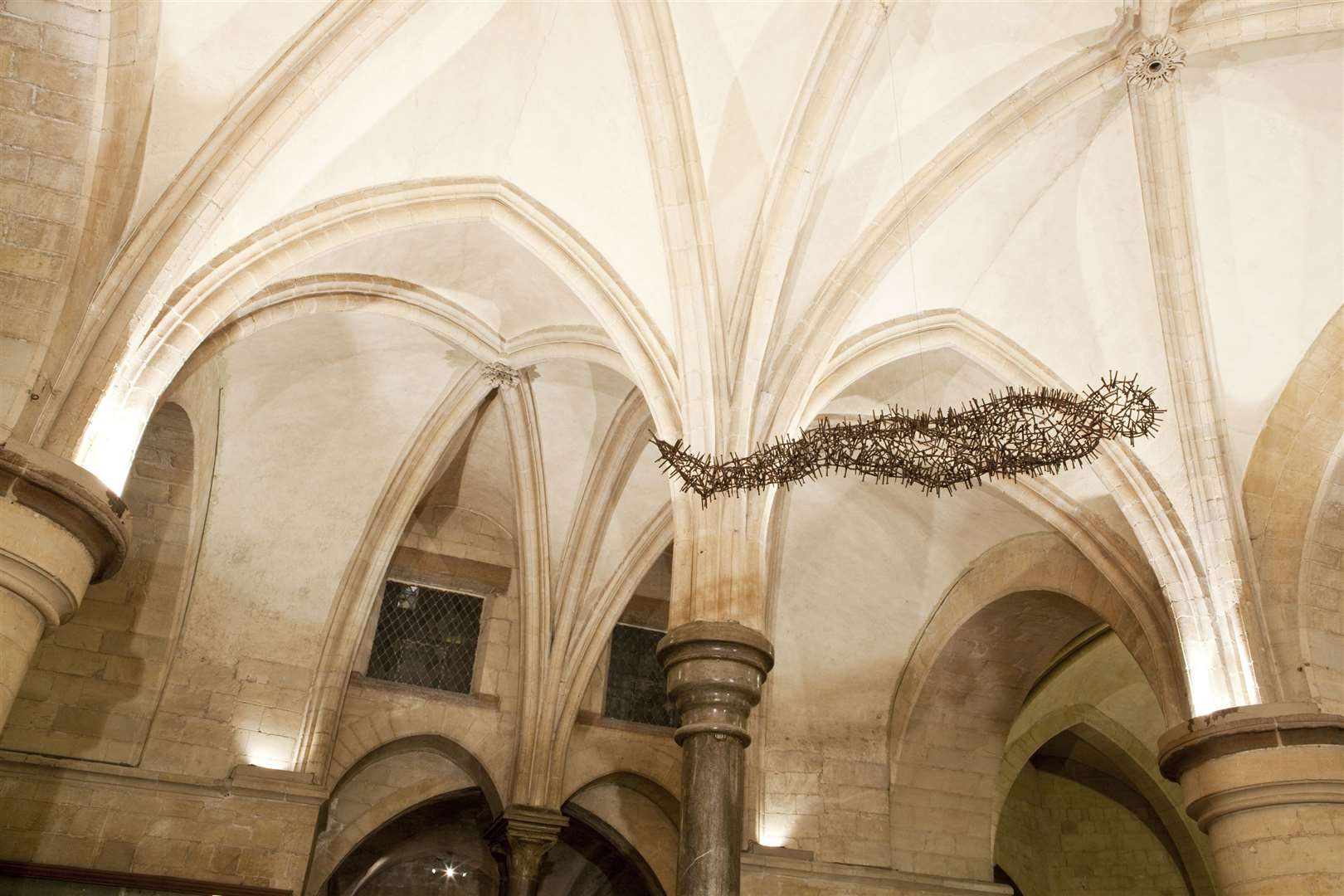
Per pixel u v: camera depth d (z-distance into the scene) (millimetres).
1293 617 13055
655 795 19625
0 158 10234
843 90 12414
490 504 19219
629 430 17172
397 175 12695
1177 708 13984
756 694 10789
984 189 13539
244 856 15125
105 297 10461
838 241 13344
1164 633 14383
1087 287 14164
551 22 12188
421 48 11828
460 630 19016
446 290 14859
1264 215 13492
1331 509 13430
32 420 9805
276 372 15695
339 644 16922
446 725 18125
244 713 16078
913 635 19078
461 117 12617
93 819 14625
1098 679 22000
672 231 12648
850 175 13156
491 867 22391
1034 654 18656
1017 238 14047
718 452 12234
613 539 18172
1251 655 12930
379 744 17703
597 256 13266
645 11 12031
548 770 17766
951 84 12875
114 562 10055
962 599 18359
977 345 14578
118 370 10414
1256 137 13125
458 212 13156
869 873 17953
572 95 12680
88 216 10359
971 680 18844
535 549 18016
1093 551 15266
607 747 19156
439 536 19109
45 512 9273
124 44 10328
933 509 17641
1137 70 12578
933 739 18953
